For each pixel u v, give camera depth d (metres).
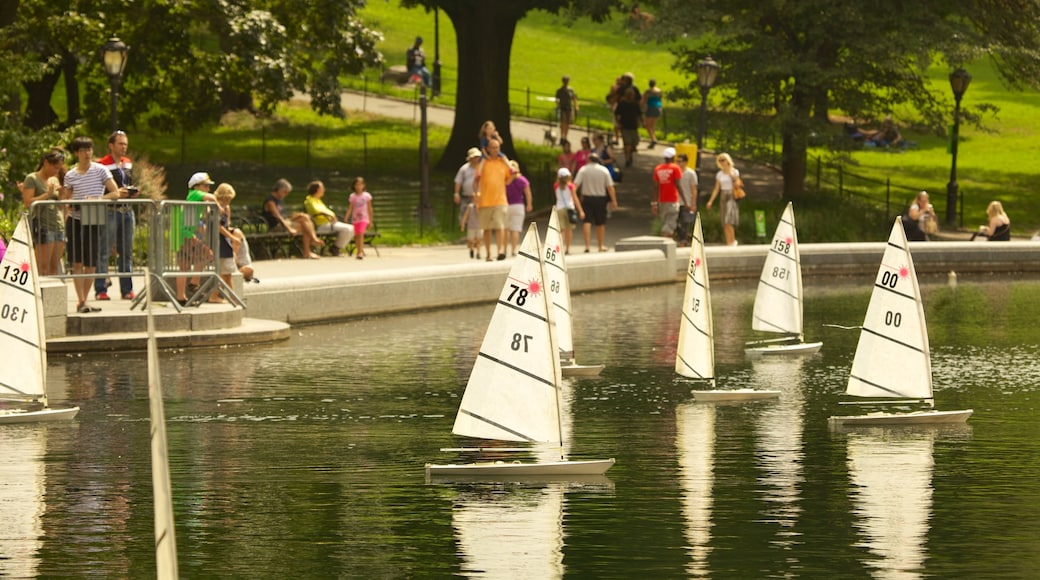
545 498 25.34
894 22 86.88
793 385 38.44
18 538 22.42
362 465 27.98
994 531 22.97
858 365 33.03
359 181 66.25
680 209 73.38
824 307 57.97
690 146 75.50
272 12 87.44
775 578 20.38
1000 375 40.12
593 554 21.66
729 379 39.47
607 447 30.03
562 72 159.50
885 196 101.75
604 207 68.38
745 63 88.56
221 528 23.20
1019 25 91.75
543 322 26.81
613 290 65.12
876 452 29.50
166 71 86.69
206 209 44.94
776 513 24.22
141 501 24.81
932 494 25.64
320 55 90.62
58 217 42.69
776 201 86.75
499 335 26.91
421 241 74.81
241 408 33.97
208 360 41.66
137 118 95.06
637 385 38.31
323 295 51.75
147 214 43.50
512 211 64.31
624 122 106.94
